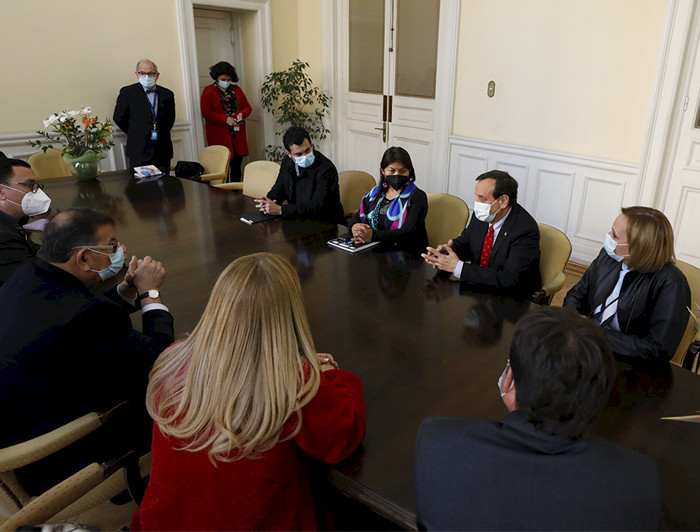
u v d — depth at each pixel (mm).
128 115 4746
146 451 1443
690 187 3580
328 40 5707
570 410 723
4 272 1869
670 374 1437
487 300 1895
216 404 884
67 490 1235
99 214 1470
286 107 5809
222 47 6016
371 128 5676
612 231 1707
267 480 936
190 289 1971
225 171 4512
